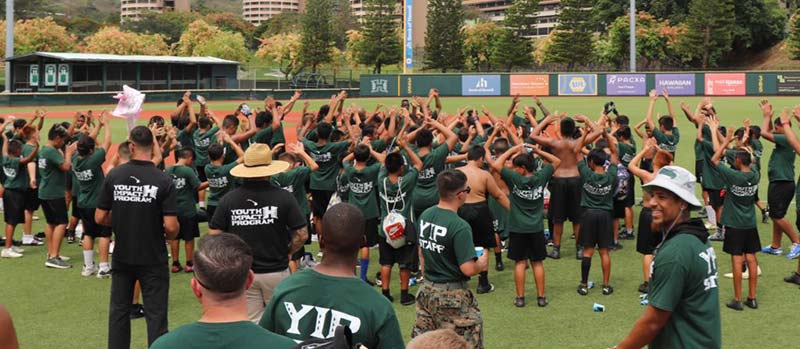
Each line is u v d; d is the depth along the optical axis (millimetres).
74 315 9164
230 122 12391
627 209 13180
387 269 9586
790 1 100000
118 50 94562
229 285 3555
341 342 3209
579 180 11781
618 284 10531
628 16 90500
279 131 13711
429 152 10242
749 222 9180
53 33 91312
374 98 59906
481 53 97500
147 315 7258
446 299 6539
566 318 9016
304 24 92125
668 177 4641
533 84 59562
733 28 90125
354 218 4316
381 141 12648
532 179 9250
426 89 60781
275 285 6895
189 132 14594
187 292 10234
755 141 13648
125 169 7145
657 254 4613
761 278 10672
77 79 54344
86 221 10852
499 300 9812
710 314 4566
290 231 6945
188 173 10891
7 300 9742
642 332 4609
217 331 3520
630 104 47906
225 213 6820
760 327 8570
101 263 10812
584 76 58719
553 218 11984
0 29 88250
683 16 94688
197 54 98812
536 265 9508
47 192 11203
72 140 13797
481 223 9609
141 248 7121
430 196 10266
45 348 8055
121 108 11516
